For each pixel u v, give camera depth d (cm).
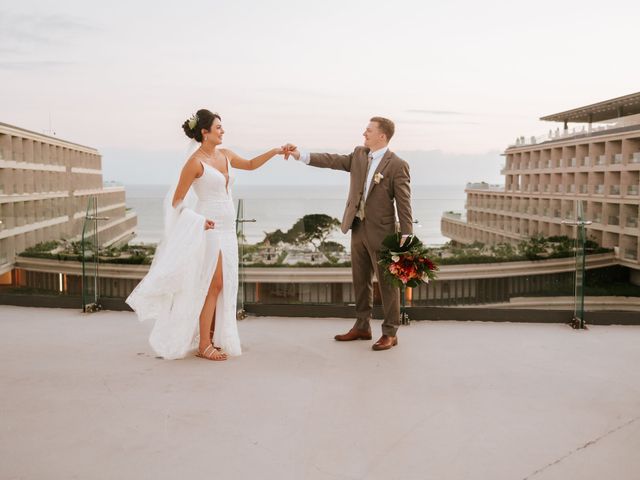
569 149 4338
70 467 231
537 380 350
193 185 410
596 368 376
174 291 393
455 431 271
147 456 242
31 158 4212
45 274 579
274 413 293
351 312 536
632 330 485
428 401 313
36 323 510
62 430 270
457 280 514
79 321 518
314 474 226
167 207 411
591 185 4034
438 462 238
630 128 3812
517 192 5022
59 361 389
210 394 323
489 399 316
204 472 227
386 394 324
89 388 332
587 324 506
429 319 521
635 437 265
